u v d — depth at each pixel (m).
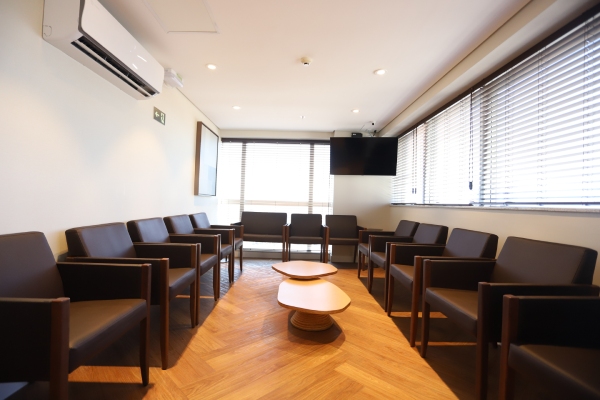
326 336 1.95
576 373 0.86
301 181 4.95
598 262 1.44
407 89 3.00
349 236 4.48
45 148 1.52
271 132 4.90
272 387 1.39
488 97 2.41
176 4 1.75
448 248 2.39
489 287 1.25
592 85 1.55
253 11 1.80
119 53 1.76
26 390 1.35
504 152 2.20
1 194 1.29
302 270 2.54
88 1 1.48
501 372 1.08
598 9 1.53
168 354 1.61
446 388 1.42
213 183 4.44
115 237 1.88
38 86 1.47
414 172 3.90
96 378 1.44
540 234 1.79
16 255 1.19
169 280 1.66
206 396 1.31
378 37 2.07
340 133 4.78
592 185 1.54
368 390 1.39
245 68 2.59
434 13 1.81
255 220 4.57
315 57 2.37
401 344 1.87
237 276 3.50
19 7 1.35
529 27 1.75
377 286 3.23
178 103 3.18
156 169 2.74
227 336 1.91
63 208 1.65
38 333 0.89
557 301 1.08
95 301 1.36
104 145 2.01
